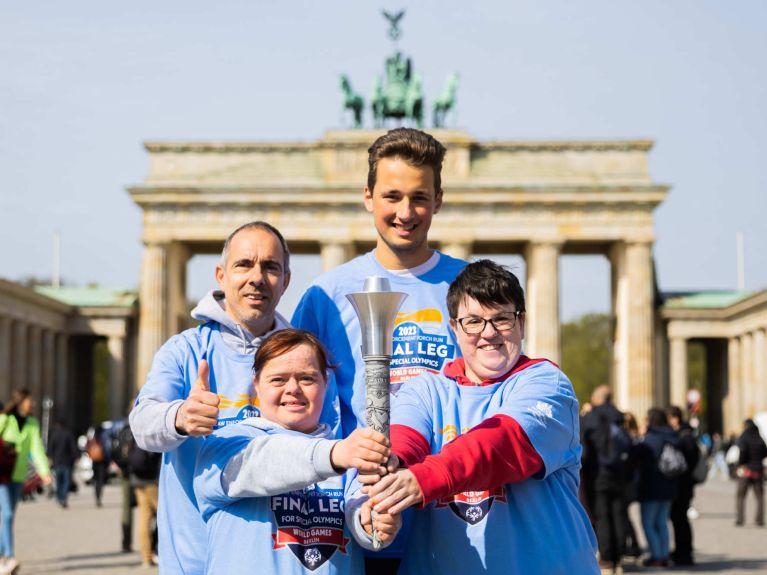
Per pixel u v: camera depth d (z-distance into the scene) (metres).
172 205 141.50
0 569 35.72
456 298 12.29
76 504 73.25
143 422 12.12
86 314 150.62
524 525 11.54
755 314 134.38
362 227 141.00
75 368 162.50
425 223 13.95
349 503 11.44
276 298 13.84
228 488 11.62
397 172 13.77
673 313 147.88
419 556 11.84
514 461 11.18
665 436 39.53
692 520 59.97
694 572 38.06
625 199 139.62
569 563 11.51
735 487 97.62
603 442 37.59
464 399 12.15
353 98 146.38
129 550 43.94
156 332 139.88
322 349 12.28
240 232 13.90
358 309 10.88
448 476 10.74
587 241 143.25
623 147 141.75
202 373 11.77
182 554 12.75
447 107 147.62
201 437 12.19
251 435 11.98
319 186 140.12
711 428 160.12
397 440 11.54
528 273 145.00
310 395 12.07
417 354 14.05
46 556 42.19
